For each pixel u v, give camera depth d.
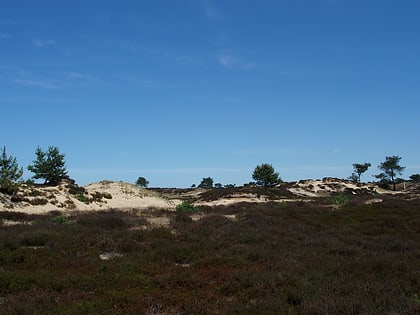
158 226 21.98
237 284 9.95
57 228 20.11
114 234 18.06
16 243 15.39
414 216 24.77
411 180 110.75
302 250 14.56
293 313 7.79
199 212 33.44
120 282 10.36
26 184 42.44
